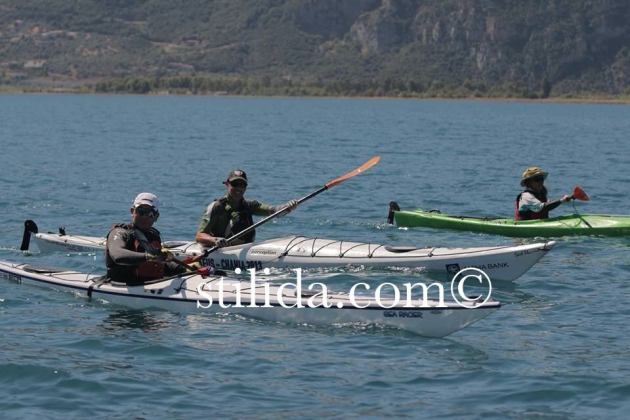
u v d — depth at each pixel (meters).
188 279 16.47
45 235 21.98
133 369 13.19
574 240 23.61
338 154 56.25
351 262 19.66
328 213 28.89
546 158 54.44
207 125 95.69
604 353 14.10
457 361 13.66
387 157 53.97
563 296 17.66
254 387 12.58
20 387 12.52
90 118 109.50
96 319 15.62
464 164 49.28
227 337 14.65
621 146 67.94
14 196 31.95
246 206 19.98
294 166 47.22
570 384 12.77
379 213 29.12
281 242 20.09
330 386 12.64
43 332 14.86
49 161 46.97
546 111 182.12
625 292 18.00
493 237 24.38
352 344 14.35
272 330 15.03
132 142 64.75
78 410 11.79
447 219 25.48
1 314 15.88
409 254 19.55
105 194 33.44
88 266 20.16
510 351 14.14
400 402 12.13
